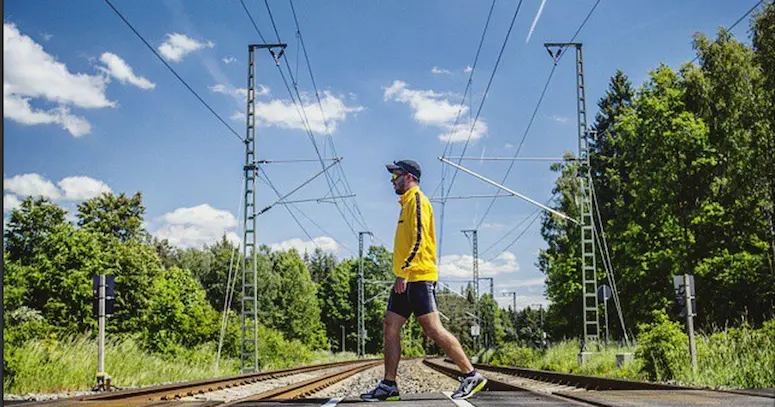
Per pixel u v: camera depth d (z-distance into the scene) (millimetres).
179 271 72562
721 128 38000
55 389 13484
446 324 111125
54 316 36406
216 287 97375
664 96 43312
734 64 37156
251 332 36531
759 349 12625
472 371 5906
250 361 35844
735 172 37719
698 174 42781
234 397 14180
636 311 46281
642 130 43281
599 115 64938
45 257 38625
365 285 115812
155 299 47438
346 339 115562
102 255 43156
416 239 5812
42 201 46562
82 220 77938
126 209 79125
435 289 5996
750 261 38656
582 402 5879
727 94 37531
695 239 42938
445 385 18734
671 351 15211
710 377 12984
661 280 44812
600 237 57500
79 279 38312
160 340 43438
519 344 46406
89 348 17047
